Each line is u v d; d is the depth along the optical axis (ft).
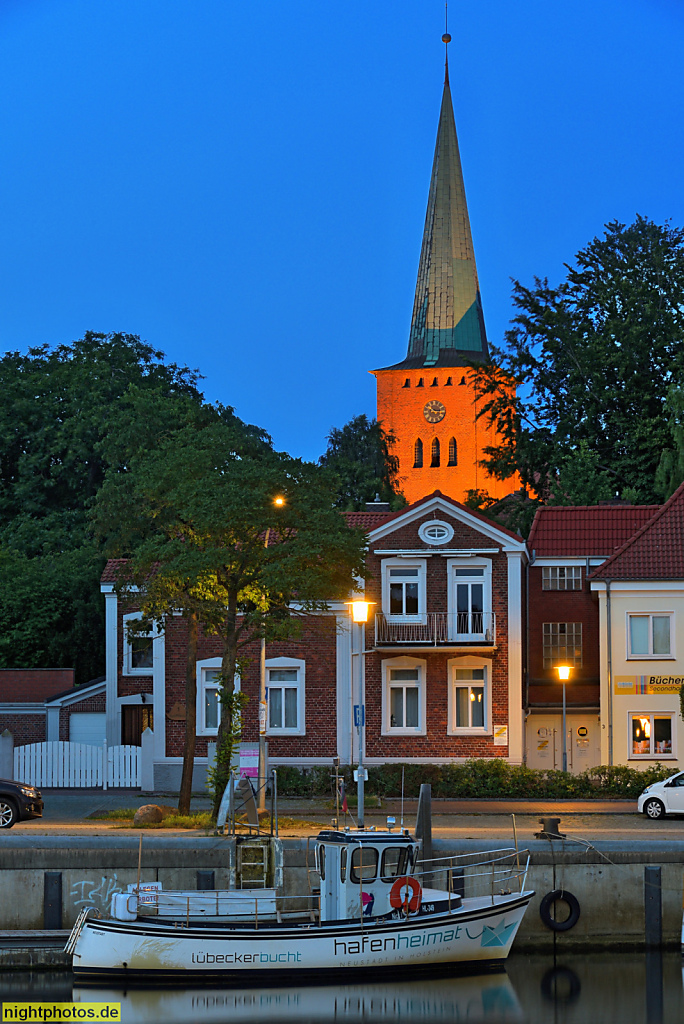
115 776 150.41
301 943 88.28
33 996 85.56
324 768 152.76
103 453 211.82
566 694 170.71
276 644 157.79
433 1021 79.87
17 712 171.42
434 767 150.41
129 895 90.17
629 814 131.23
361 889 90.27
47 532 225.97
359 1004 83.97
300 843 97.04
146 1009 82.99
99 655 195.72
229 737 112.27
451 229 383.65
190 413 196.85
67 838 97.66
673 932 97.76
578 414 238.48
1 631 194.70
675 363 224.94
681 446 196.85
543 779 147.95
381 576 159.12
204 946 87.76
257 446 129.59
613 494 224.53
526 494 244.63
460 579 158.61
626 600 160.45
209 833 102.63
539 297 247.70
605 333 239.30
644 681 158.92
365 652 156.25
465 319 379.14
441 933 90.27
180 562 112.16
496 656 156.66
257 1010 82.69
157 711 156.56
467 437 357.20
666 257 243.40
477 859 97.96
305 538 114.83
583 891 97.91
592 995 85.40
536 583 174.29
